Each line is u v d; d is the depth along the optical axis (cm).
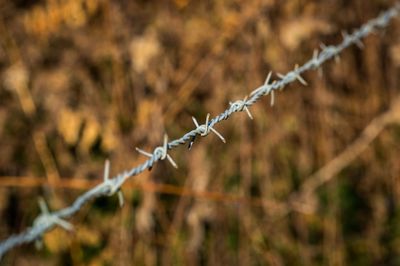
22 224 261
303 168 277
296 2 259
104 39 256
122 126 256
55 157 261
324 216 280
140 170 120
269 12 256
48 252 257
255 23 255
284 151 271
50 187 258
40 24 254
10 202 262
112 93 258
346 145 289
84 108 256
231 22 255
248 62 257
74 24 254
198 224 249
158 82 255
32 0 258
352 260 291
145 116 253
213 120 118
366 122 291
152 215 250
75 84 259
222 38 256
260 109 263
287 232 269
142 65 246
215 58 257
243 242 257
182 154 258
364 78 292
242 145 258
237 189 258
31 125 259
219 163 258
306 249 270
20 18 258
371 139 288
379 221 299
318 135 279
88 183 239
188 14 260
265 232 261
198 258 254
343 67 286
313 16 265
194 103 263
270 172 266
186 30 257
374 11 284
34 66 258
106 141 253
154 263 250
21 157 263
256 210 262
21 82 254
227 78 258
